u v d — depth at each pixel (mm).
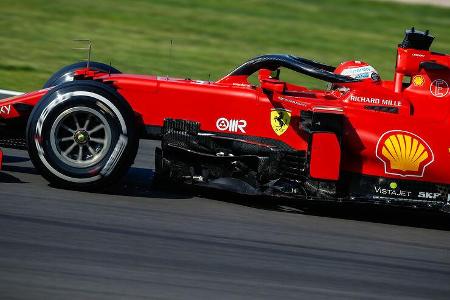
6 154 26031
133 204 21734
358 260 19359
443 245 21609
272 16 63188
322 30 59906
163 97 23266
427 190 22891
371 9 69125
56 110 21484
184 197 23141
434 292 17797
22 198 20984
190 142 23047
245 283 17047
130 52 47938
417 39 23781
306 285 17328
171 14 60406
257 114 23266
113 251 18016
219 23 59062
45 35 50156
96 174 21734
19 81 38719
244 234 20266
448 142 22828
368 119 22969
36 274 16281
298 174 22922
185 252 18453
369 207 24828
